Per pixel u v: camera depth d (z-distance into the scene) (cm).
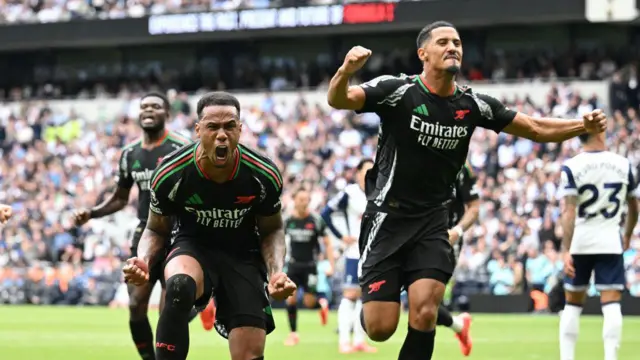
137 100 3938
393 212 785
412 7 3612
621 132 3042
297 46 4256
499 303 2445
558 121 788
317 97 3744
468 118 773
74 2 4097
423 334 757
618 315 1083
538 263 2430
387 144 787
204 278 747
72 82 4344
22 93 4416
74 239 3106
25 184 3469
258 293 755
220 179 725
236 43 4331
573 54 3697
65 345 1538
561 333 1111
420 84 772
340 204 1436
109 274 2942
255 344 740
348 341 1416
